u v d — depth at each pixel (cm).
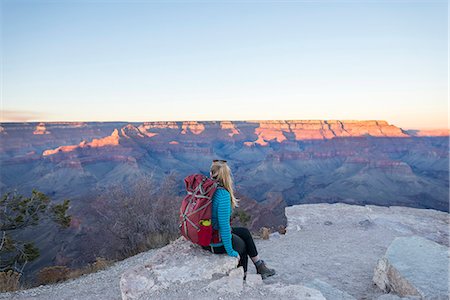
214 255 470
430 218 1332
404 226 1205
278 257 909
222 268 446
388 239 1050
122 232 1762
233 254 452
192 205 445
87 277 969
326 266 799
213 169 453
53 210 1698
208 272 440
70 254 2989
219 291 407
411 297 461
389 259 593
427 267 547
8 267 1373
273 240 1133
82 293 734
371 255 885
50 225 3981
